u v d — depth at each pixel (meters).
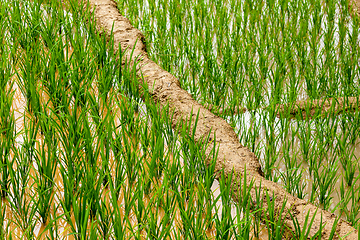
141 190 2.63
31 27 4.57
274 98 3.77
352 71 4.36
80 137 2.94
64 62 3.78
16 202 2.76
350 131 3.54
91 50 4.51
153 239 2.47
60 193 2.80
